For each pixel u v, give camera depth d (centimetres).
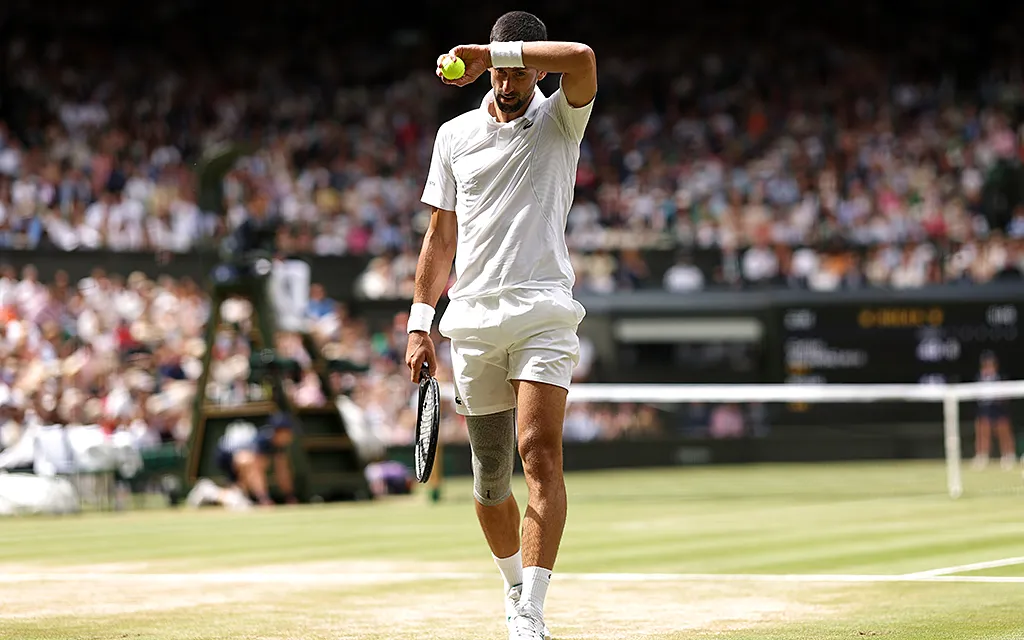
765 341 3962
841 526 1803
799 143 5228
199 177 2620
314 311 3481
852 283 4219
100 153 4303
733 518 1989
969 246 4278
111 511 2445
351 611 989
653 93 5612
